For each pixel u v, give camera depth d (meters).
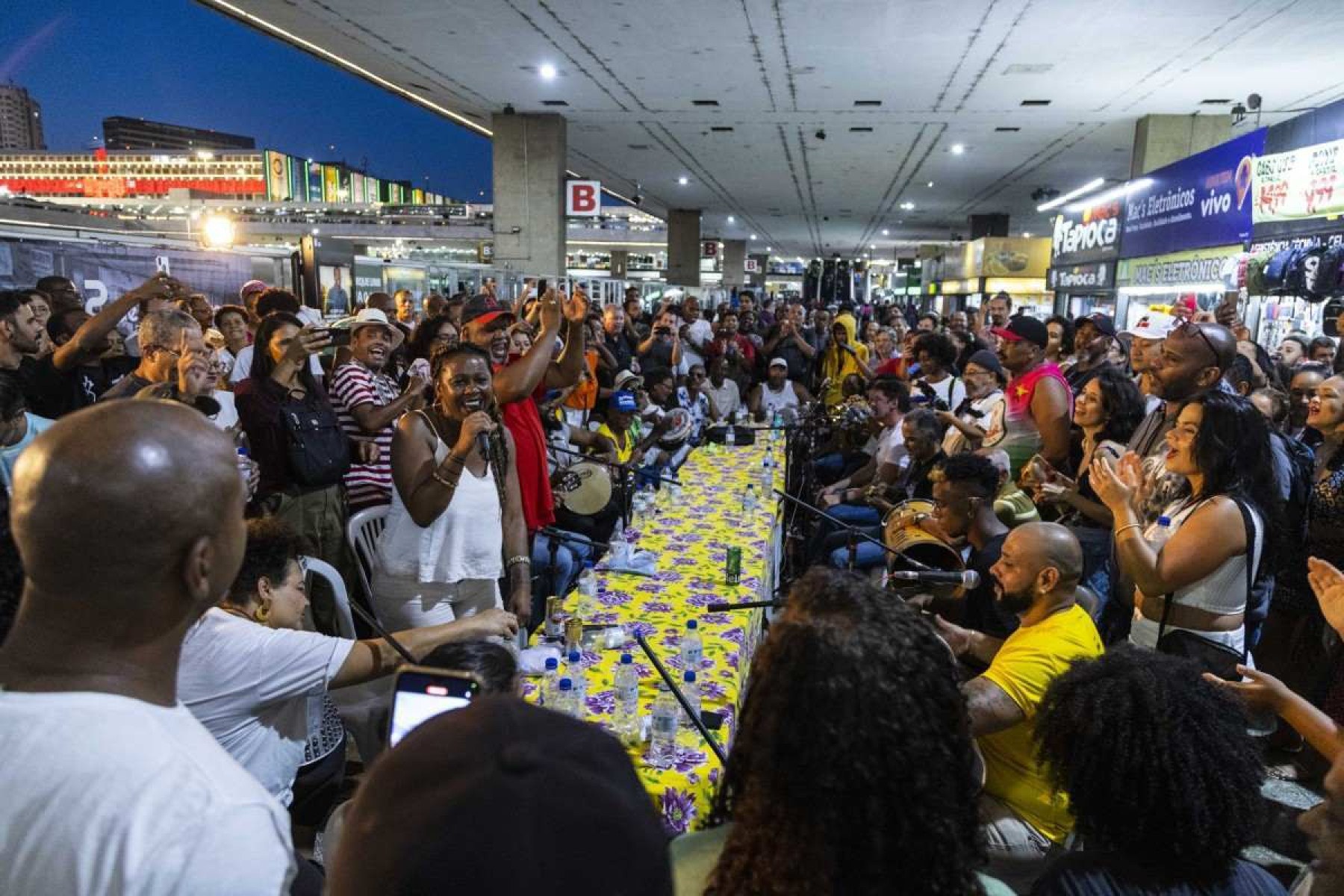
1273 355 7.33
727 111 13.34
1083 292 13.46
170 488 0.84
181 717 0.90
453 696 1.47
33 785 0.79
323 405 3.25
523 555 3.08
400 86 12.67
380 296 6.64
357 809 0.64
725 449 6.48
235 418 3.75
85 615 0.85
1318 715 1.82
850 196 24.34
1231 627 2.50
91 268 5.69
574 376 4.14
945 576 2.60
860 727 0.98
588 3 8.47
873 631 1.06
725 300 30.19
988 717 1.99
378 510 3.28
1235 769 1.32
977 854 1.09
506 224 14.24
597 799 0.61
